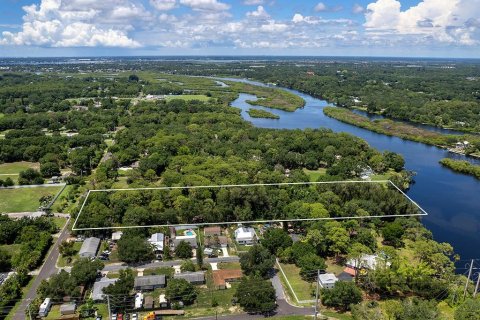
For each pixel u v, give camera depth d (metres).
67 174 154.88
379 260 87.25
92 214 107.44
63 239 103.75
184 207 111.38
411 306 72.94
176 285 79.50
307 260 87.44
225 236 105.19
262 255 88.56
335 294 77.12
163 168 154.62
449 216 121.94
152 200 115.38
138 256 92.56
